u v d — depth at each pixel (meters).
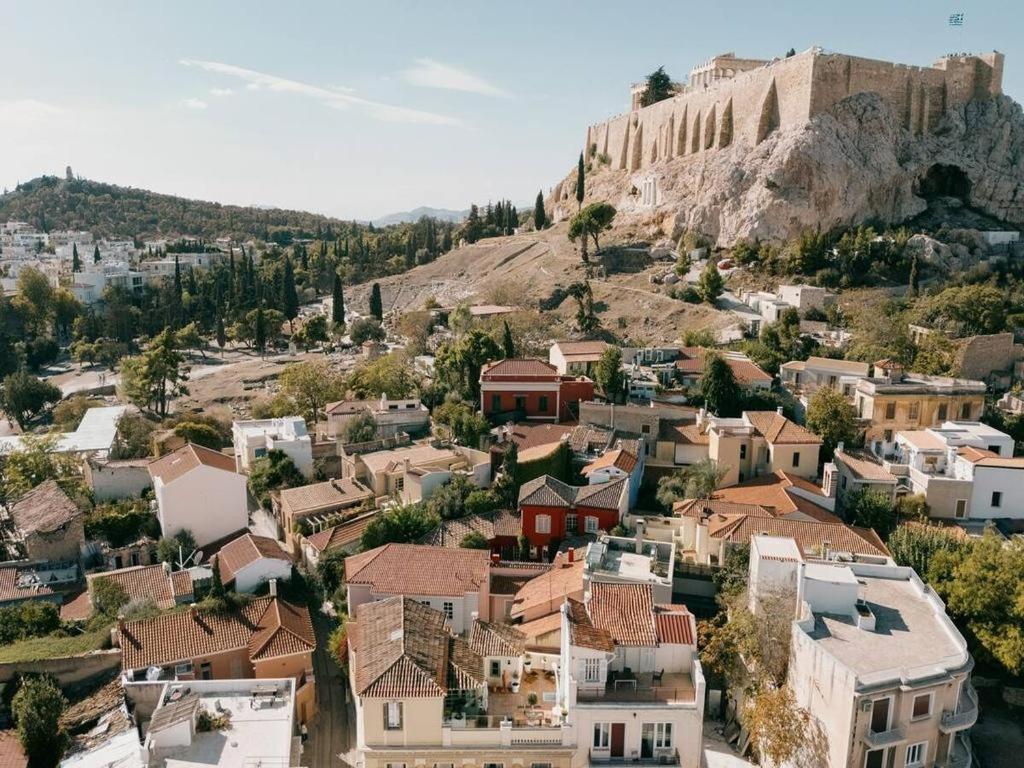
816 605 49.44
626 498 72.75
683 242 183.00
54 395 150.88
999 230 169.25
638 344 137.88
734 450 80.94
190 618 55.75
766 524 63.16
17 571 70.00
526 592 59.38
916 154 175.62
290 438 91.12
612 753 43.53
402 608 49.94
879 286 149.00
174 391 153.12
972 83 183.00
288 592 64.31
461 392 106.69
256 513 85.00
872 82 177.62
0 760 44.38
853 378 95.25
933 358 106.12
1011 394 100.25
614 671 45.53
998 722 53.44
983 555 56.09
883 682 41.09
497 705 47.38
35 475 90.56
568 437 87.69
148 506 80.94
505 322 136.50
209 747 42.28
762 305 143.75
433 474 79.12
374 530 68.69
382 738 43.44
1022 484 73.38
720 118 198.25
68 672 51.94
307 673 54.06
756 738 47.69
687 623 46.47
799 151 168.25
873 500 71.88
